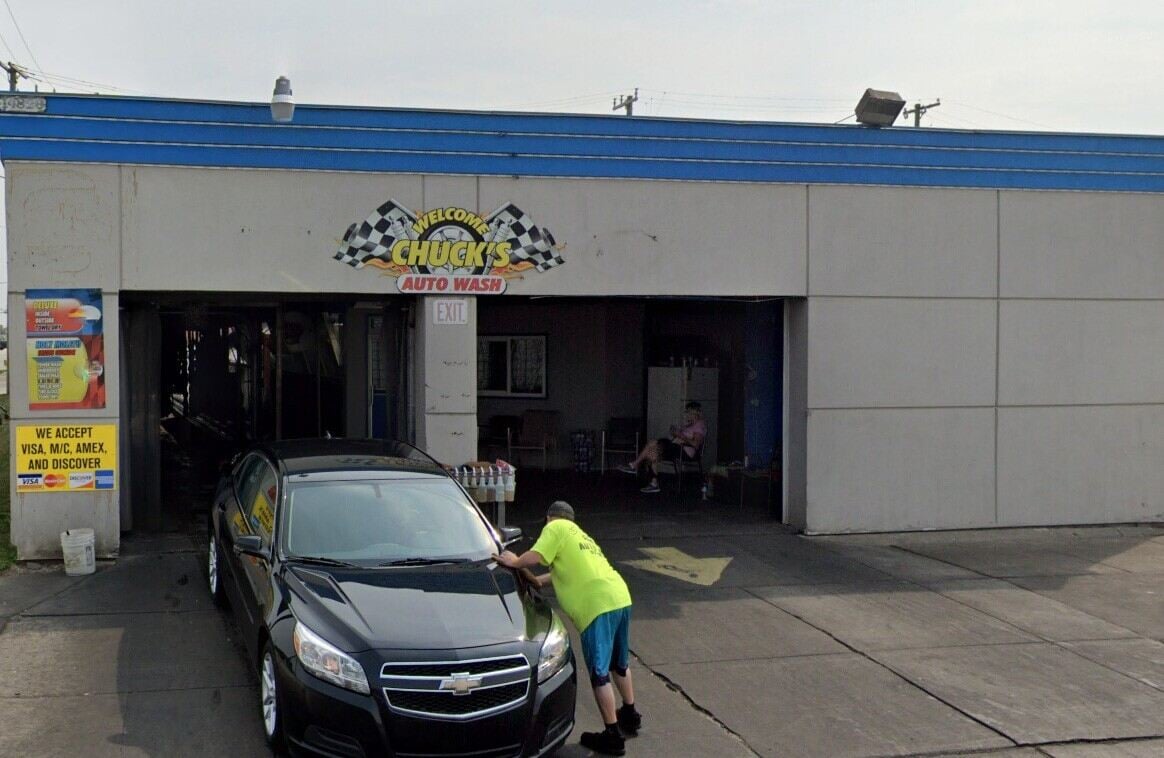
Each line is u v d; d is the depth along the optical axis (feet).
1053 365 45.55
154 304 40.29
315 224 38.24
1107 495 46.19
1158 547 42.83
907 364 44.04
